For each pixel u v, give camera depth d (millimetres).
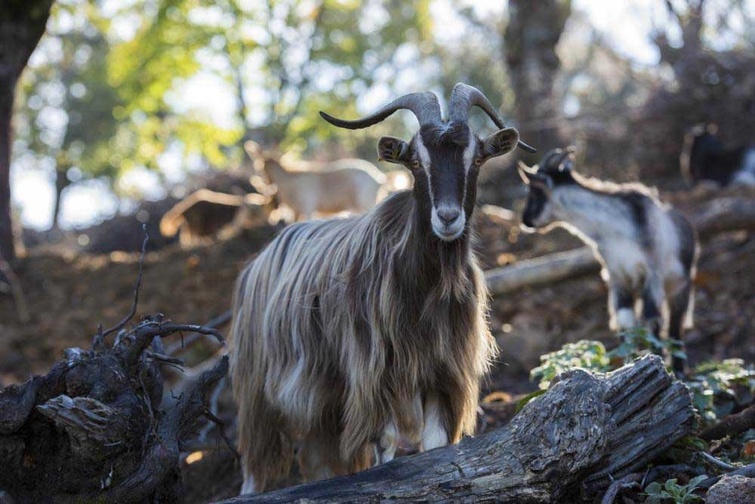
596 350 6676
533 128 18500
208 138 27562
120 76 24906
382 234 5551
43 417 4816
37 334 12281
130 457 4812
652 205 8289
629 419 5121
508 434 4934
